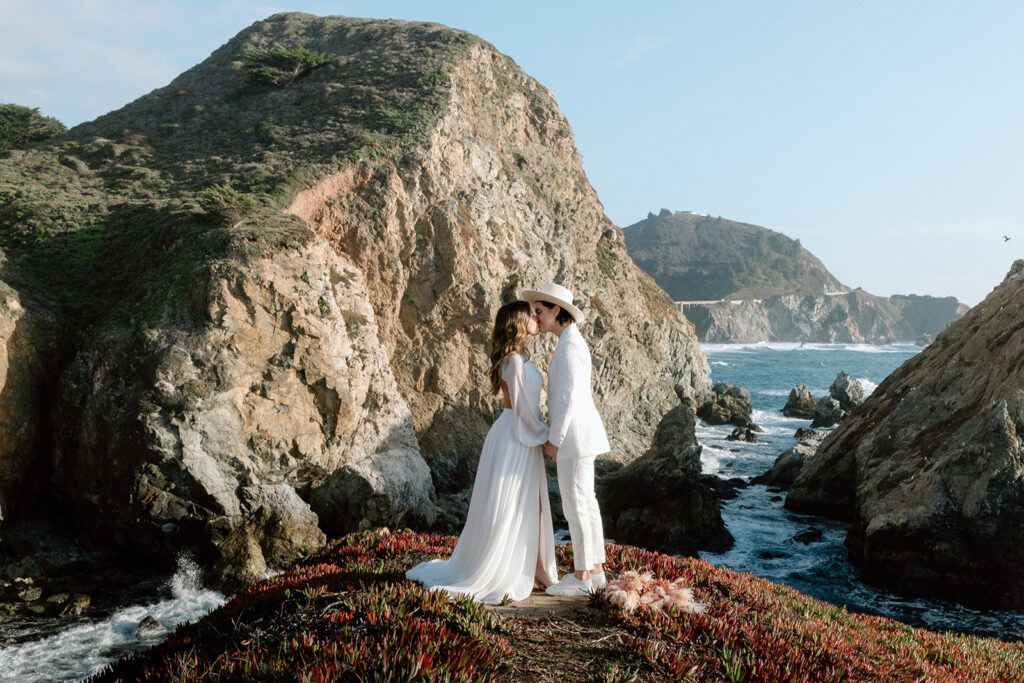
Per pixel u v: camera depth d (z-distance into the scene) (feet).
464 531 20.70
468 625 16.93
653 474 78.38
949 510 64.44
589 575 21.21
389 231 105.91
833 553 75.72
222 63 169.17
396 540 30.55
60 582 61.46
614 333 141.28
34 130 172.14
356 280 86.84
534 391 20.33
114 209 100.27
